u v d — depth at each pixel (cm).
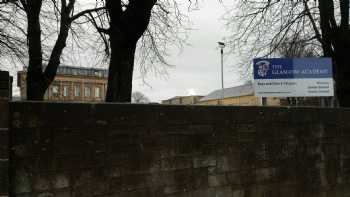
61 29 1353
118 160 555
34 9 1230
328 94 966
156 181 595
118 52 931
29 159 476
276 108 790
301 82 966
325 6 1230
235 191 701
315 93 968
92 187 526
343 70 1198
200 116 658
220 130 686
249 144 732
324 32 1238
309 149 855
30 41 1242
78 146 517
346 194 935
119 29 925
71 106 514
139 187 575
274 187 772
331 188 898
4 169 450
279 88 966
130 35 922
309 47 1524
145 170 583
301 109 845
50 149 493
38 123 485
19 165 468
